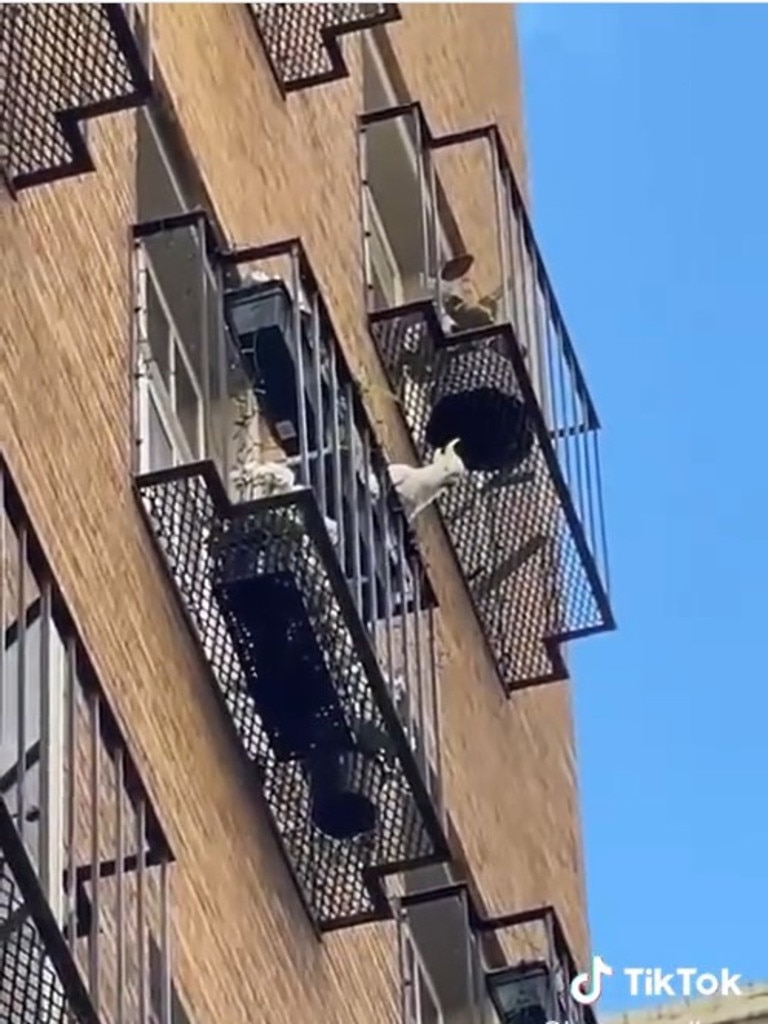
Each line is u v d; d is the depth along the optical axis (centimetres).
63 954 1745
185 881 2105
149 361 2234
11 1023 1766
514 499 2781
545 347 2828
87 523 2086
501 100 3306
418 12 3086
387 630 2317
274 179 2570
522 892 2806
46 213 2119
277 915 2227
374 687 2225
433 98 3081
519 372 2723
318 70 2636
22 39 2061
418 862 2277
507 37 3384
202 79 2462
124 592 2119
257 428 2334
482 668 2828
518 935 2709
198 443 2261
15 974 1759
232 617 2198
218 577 2189
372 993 2362
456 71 3170
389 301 2844
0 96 2062
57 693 1939
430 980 2562
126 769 1933
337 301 2655
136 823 1923
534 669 2867
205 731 2188
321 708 2230
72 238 2152
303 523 2183
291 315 2300
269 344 2297
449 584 2781
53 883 1897
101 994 1903
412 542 2400
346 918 2283
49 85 2067
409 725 2302
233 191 2470
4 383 2009
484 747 2795
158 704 2131
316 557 2189
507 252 2844
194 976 2083
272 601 2192
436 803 2342
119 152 2256
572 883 2977
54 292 2108
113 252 2214
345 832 2261
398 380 2722
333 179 2714
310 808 2255
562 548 2806
